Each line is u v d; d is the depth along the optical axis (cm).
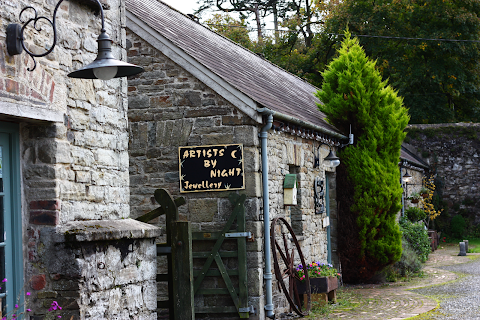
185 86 867
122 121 575
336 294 1119
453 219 2383
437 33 2686
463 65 2848
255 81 1100
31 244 458
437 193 2425
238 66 1144
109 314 485
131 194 878
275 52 3167
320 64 3009
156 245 632
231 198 827
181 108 866
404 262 1357
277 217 863
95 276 468
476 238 2372
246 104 830
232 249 828
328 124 1242
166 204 648
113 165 553
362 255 1227
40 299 454
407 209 1975
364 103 1210
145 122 880
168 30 980
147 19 927
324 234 1166
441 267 1559
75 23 506
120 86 574
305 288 928
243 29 3155
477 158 2388
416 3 2777
